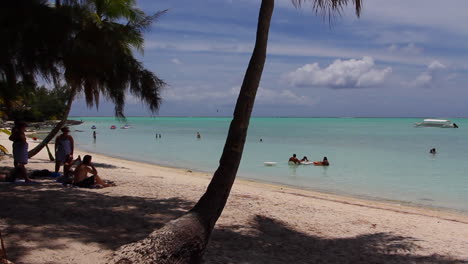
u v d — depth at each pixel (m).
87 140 52.06
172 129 91.94
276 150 37.19
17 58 8.65
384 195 15.77
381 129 98.50
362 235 7.84
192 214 4.65
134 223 7.23
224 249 6.16
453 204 14.11
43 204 8.11
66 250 5.40
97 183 11.48
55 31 8.54
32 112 75.19
